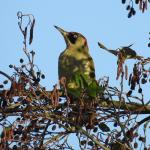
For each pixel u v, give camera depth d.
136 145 11.35
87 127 11.28
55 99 10.85
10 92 11.04
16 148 10.82
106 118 11.37
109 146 11.33
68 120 11.20
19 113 11.16
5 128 10.69
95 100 11.18
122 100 11.67
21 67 11.16
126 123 11.34
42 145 11.02
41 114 11.04
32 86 11.09
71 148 11.23
